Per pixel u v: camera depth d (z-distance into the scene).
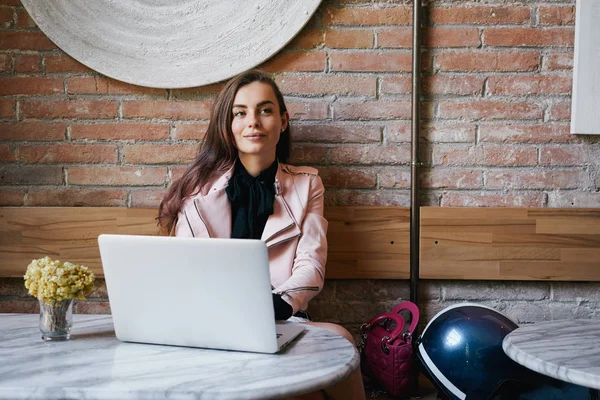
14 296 2.14
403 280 2.12
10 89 2.12
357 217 2.08
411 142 2.08
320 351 1.09
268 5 2.06
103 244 1.11
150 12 2.08
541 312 2.10
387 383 1.87
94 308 2.13
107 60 2.08
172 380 0.91
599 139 2.08
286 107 2.11
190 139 2.13
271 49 2.07
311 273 1.71
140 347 1.12
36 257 2.10
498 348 1.66
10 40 2.11
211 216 1.83
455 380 1.67
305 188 1.90
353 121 2.11
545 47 2.07
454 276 2.07
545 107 2.08
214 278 1.06
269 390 0.87
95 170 2.13
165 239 1.07
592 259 2.05
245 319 1.06
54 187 2.13
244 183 1.88
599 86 2.04
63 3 2.08
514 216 2.06
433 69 2.09
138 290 1.12
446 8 2.08
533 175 2.09
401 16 2.08
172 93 2.12
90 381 0.90
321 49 2.10
